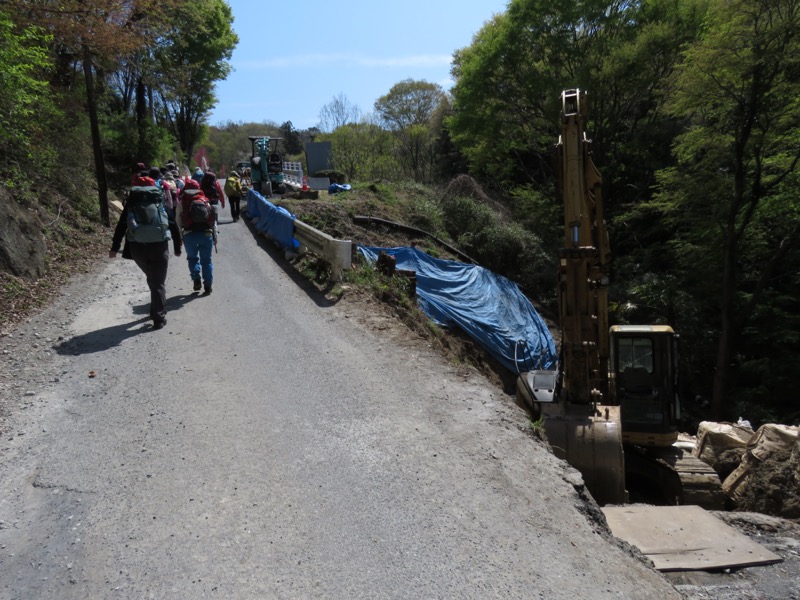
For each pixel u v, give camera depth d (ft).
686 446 37.60
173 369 21.97
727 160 60.90
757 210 62.28
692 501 29.50
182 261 42.70
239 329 27.14
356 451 16.15
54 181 50.03
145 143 87.45
